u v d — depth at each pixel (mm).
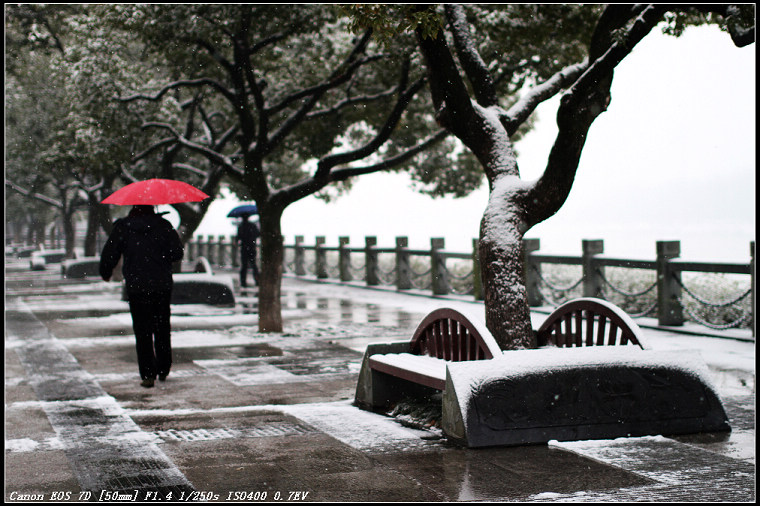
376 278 24250
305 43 15172
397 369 7098
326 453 5938
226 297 18266
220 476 5375
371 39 13656
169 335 9180
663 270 13336
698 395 6504
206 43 12945
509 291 7391
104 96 13102
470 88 14289
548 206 7605
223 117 19984
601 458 5715
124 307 18234
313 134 15750
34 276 31656
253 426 6902
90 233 30141
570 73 8828
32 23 18281
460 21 8898
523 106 8461
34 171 29625
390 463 5641
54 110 25203
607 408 6312
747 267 12039
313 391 8625
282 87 15398
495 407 6113
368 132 20078
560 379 6238
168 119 13766
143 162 20078
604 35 8258
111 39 13484
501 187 7691
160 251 8992
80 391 8656
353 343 12242
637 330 6832
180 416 7359
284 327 14273
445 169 20234
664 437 6340
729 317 13453
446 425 6352
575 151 7523
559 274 18609
